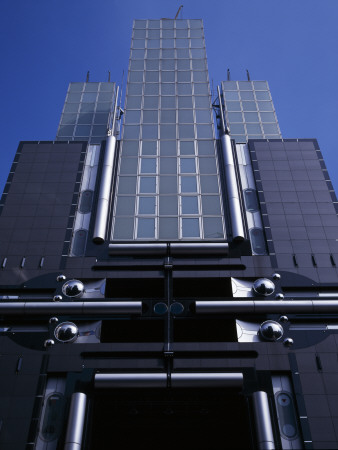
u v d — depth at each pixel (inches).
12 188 1803.6
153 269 1557.6
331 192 1802.4
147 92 2283.5
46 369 1314.0
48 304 1439.5
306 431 1200.8
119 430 1423.5
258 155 1945.1
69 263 1563.7
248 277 1534.2
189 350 1357.0
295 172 1877.5
